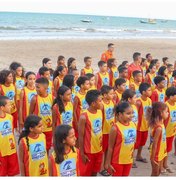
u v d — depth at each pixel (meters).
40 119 6.00
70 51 33.53
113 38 51.78
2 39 41.94
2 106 6.69
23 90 9.14
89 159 7.14
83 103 8.76
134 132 6.70
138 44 43.56
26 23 92.75
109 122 8.24
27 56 29.19
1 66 24.00
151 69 13.02
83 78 8.76
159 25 130.00
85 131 7.08
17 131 10.95
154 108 6.83
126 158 6.69
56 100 7.94
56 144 5.47
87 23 112.44
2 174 6.74
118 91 9.40
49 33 56.53
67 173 5.60
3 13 159.88
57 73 11.02
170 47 41.72
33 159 6.07
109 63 13.49
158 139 6.80
